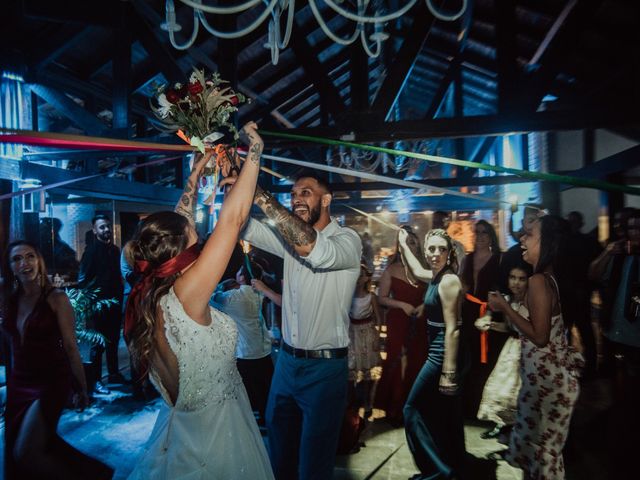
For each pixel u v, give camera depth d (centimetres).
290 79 891
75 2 521
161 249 155
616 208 630
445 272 294
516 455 259
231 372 166
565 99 738
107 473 269
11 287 275
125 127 546
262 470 167
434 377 291
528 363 255
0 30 513
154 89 190
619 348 331
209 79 193
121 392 495
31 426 260
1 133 152
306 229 187
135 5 548
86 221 675
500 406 386
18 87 528
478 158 1000
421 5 464
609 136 692
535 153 921
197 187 195
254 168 159
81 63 632
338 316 229
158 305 153
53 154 498
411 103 1488
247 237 248
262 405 394
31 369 266
